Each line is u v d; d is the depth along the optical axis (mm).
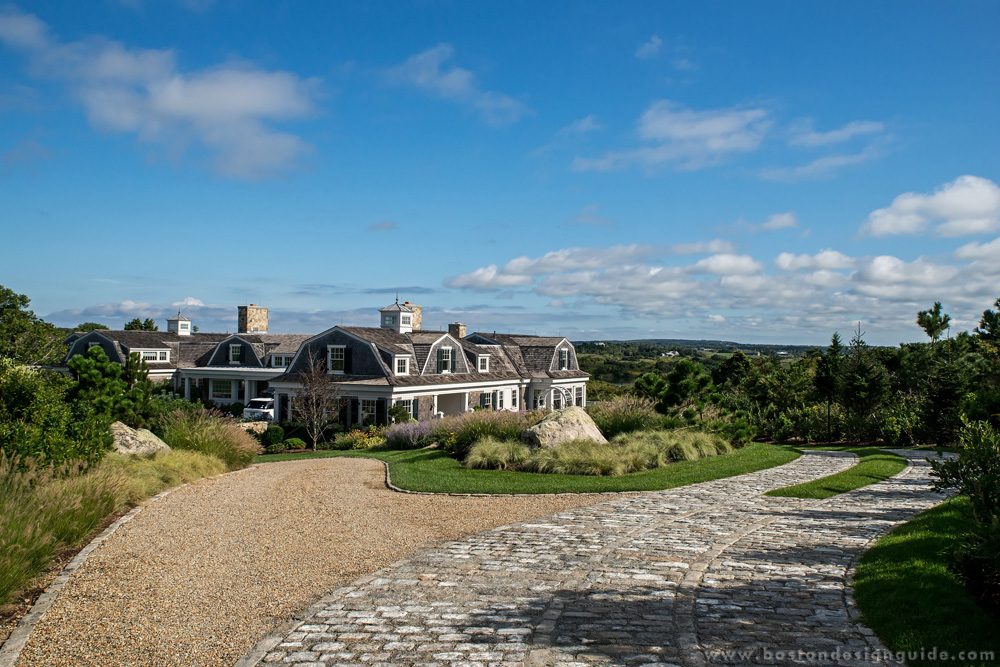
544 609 7133
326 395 32375
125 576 8320
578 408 21812
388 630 6605
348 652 6082
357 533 10758
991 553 6266
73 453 12820
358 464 20812
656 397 26891
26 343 40125
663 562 8852
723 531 10586
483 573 8508
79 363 19125
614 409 24375
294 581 8234
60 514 9633
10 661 5973
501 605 7289
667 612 6973
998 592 6453
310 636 6492
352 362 37125
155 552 9406
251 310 51406
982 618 6250
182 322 55219
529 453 18844
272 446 30203
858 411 27328
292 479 16812
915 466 18438
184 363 51438
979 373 24469
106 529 10688
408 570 8688
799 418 29375
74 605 7340
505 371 46281
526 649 6066
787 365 44094
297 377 38375
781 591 7582
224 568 8742
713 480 16312
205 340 53906
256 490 14812
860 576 7941
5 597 7219
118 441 16875
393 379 35562
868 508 12367
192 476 16344
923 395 27203
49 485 10695
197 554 9375
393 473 17422
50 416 13305
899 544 8953
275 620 6953
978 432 7172
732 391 35094
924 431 24797
